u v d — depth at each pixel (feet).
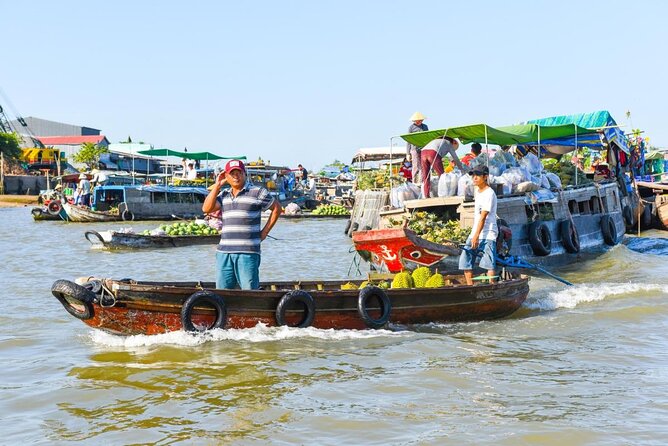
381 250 41.86
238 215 26.81
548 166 64.85
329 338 27.32
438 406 19.63
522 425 18.02
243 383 21.71
